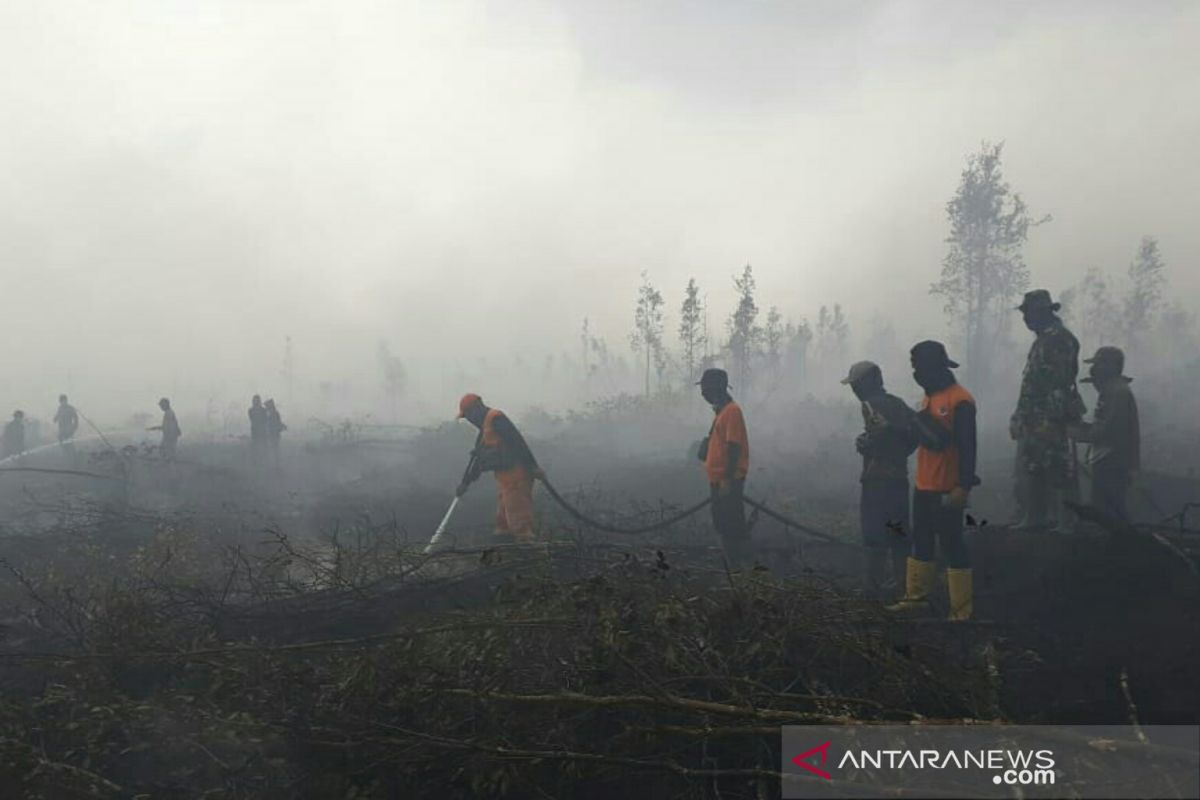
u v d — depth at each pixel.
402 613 4.35
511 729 2.96
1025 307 5.86
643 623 3.33
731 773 2.55
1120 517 5.49
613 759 2.68
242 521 8.50
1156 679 3.32
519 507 6.38
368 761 2.91
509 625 3.40
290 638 4.13
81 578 5.57
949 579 4.32
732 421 5.89
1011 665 3.55
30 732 3.05
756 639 3.25
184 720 3.02
